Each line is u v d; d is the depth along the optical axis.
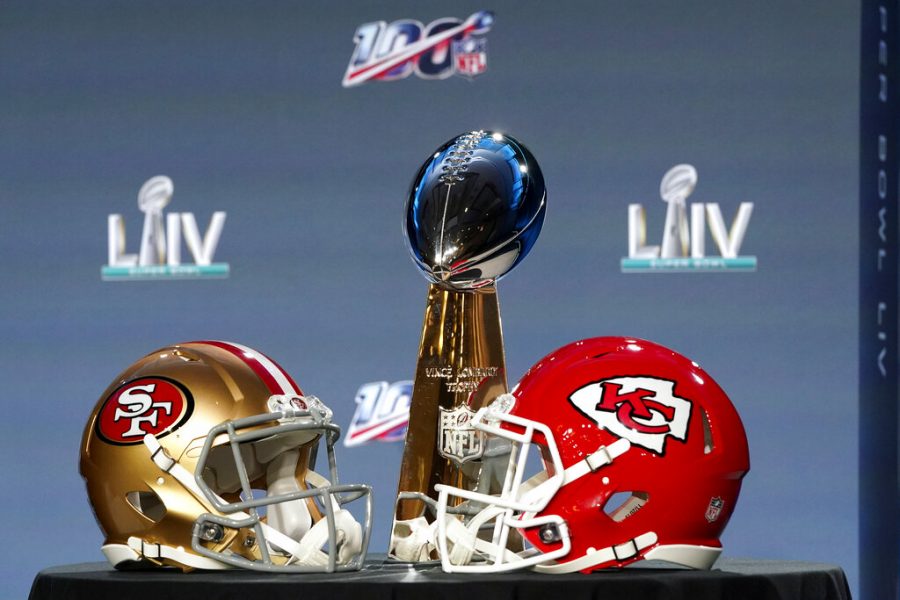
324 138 11.55
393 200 11.52
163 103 11.67
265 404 4.85
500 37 11.36
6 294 11.75
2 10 11.77
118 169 11.70
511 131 11.35
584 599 4.10
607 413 4.57
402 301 11.50
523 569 4.59
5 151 11.77
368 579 4.16
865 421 11.06
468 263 5.22
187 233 11.62
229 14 11.61
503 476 5.42
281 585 4.07
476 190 5.20
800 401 11.05
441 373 5.49
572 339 11.26
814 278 11.05
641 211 11.22
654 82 11.22
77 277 11.72
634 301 11.22
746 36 11.13
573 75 11.28
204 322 11.59
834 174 11.05
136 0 11.67
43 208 11.75
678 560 4.55
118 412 4.83
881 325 11.30
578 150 11.27
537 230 5.38
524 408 4.71
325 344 11.52
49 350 11.72
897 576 11.31
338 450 11.40
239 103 11.61
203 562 4.63
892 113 11.45
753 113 11.12
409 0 11.49
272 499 4.59
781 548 11.04
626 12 11.23
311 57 11.56
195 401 4.76
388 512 11.27
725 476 4.62
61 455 11.71
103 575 4.46
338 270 11.55
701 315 11.15
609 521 4.52
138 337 11.65
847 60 11.05
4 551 11.68
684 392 4.67
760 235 11.09
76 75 11.73
